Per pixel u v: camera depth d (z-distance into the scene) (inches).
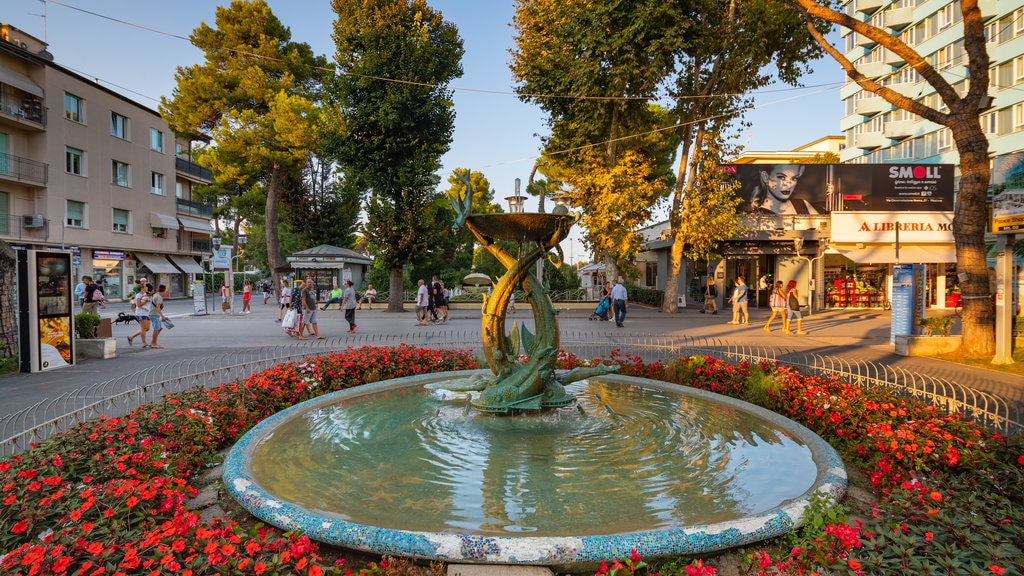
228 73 1067.9
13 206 1002.1
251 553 94.8
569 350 444.8
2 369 361.4
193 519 108.3
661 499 137.9
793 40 770.2
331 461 165.6
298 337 564.1
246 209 1398.9
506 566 108.2
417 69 855.7
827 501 125.6
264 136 1073.5
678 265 887.1
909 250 833.5
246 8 1082.1
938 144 1277.1
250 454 169.0
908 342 429.7
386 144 858.1
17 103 999.0
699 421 208.5
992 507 121.7
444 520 126.5
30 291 366.3
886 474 153.4
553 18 835.4
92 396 293.4
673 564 108.3
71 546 98.7
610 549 107.5
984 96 390.9
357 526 115.6
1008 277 384.2
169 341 545.3
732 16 754.2
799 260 952.9
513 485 146.5
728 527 114.0
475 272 1262.3
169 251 1417.3
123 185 1244.5
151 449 156.5
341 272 1137.4
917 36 1328.7
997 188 705.6
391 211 893.2
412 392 258.4
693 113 824.3
